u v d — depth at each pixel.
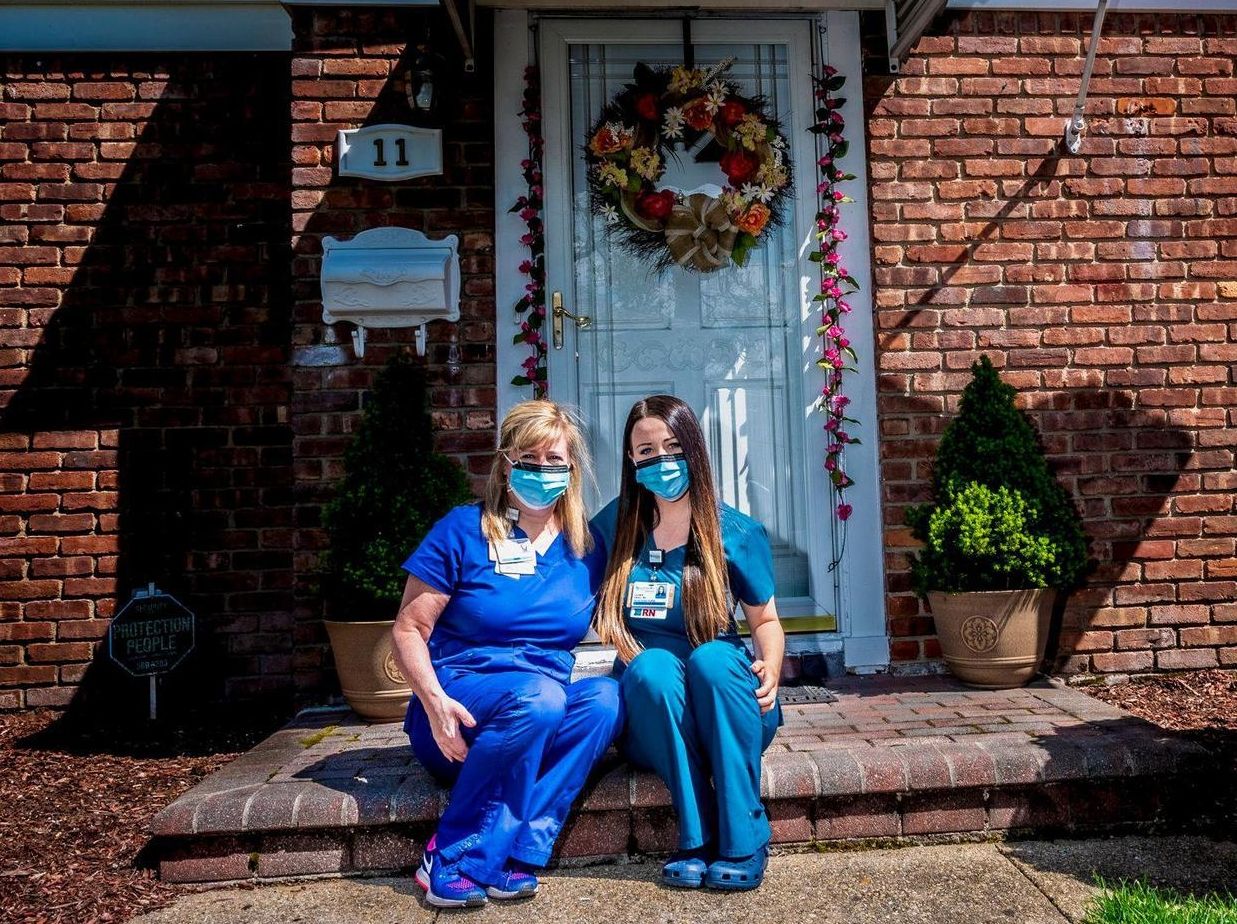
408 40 4.23
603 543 2.87
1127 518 4.38
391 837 2.72
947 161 4.38
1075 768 2.86
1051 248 4.39
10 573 4.48
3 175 4.57
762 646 2.74
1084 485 4.36
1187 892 2.50
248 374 4.61
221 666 4.55
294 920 2.44
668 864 2.58
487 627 2.67
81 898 2.61
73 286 4.58
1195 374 4.42
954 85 4.41
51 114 4.61
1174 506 4.39
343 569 3.51
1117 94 4.48
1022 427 3.93
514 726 2.47
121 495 4.54
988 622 3.79
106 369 4.58
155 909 2.54
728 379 4.43
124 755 3.79
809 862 2.72
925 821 2.86
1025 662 3.81
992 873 2.63
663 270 4.43
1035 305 4.37
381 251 4.15
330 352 4.14
